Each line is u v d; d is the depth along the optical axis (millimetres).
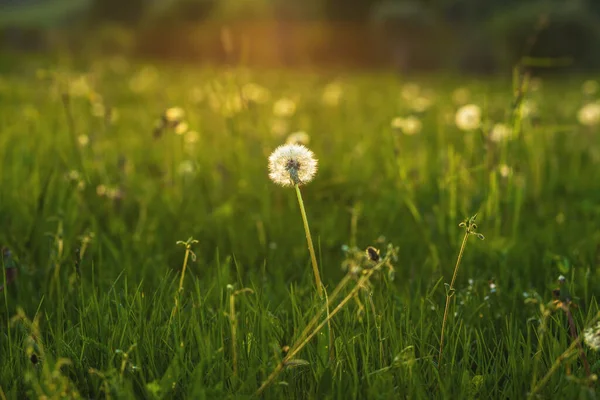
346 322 1303
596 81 10906
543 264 1588
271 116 3871
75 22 35344
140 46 20125
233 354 1208
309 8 21875
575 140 3191
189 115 2842
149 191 2076
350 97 5957
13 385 1190
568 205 2121
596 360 1254
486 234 1709
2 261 1461
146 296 1437
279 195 2004
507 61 15961
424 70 20500
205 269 1597
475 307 1390
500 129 2035
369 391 1167
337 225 1822
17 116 3305
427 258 1601
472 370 1287
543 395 1186
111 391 1159
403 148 2770
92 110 3166
